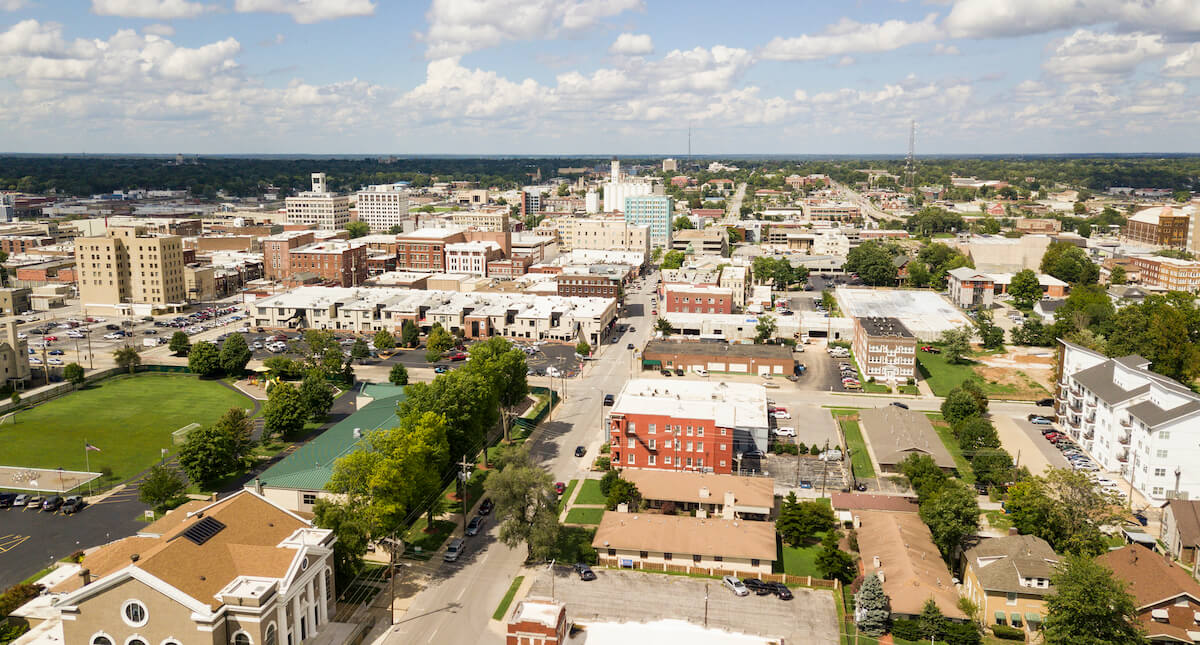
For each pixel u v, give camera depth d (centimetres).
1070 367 18675
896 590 10888
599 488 15012
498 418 18212
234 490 14700
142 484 13588
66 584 10206
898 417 18100
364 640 10238
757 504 13662
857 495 14200
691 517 13562
